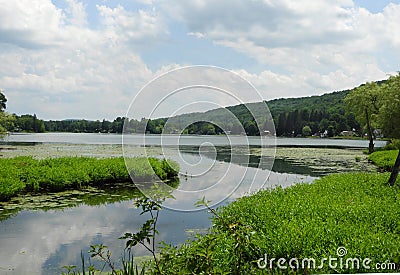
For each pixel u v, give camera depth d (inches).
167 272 157.5
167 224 378.6
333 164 996.6
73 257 299.3
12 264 285.7
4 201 518.3
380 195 399.5
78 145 1648.6
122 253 299.9
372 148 1448.1
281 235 225.6
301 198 361.4
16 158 757.9
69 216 438.6
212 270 141.3
